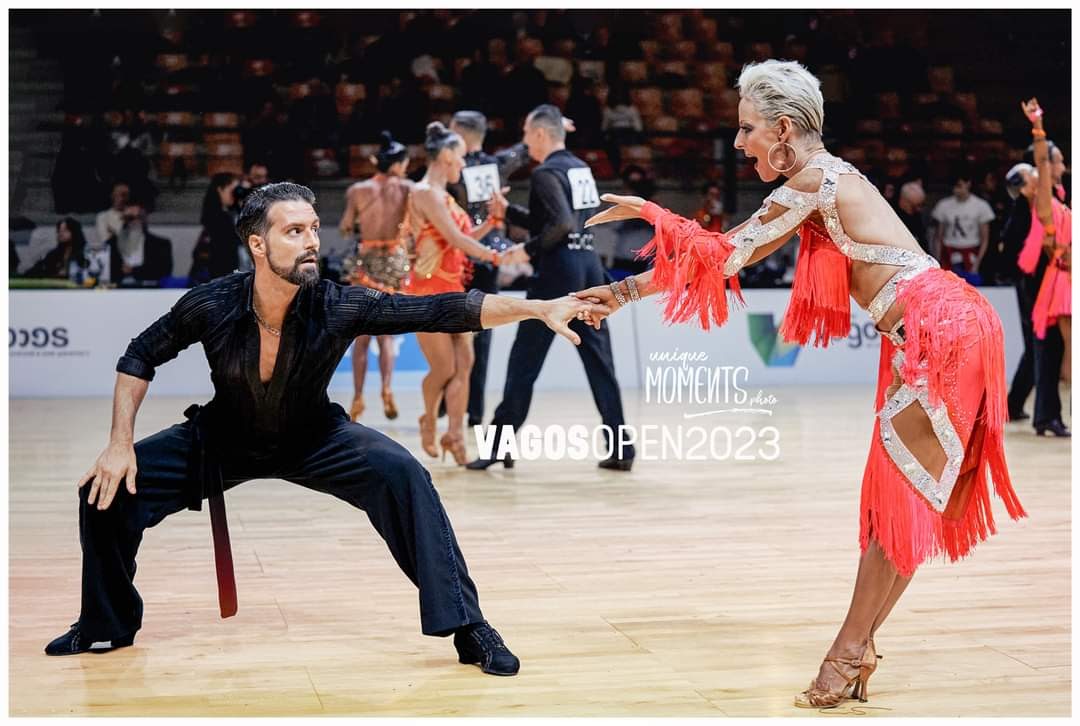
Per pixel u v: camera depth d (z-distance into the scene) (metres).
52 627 3.85
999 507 6.04
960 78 15.61
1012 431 9.19
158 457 3.51
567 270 7.12
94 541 3.50
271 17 14.66
